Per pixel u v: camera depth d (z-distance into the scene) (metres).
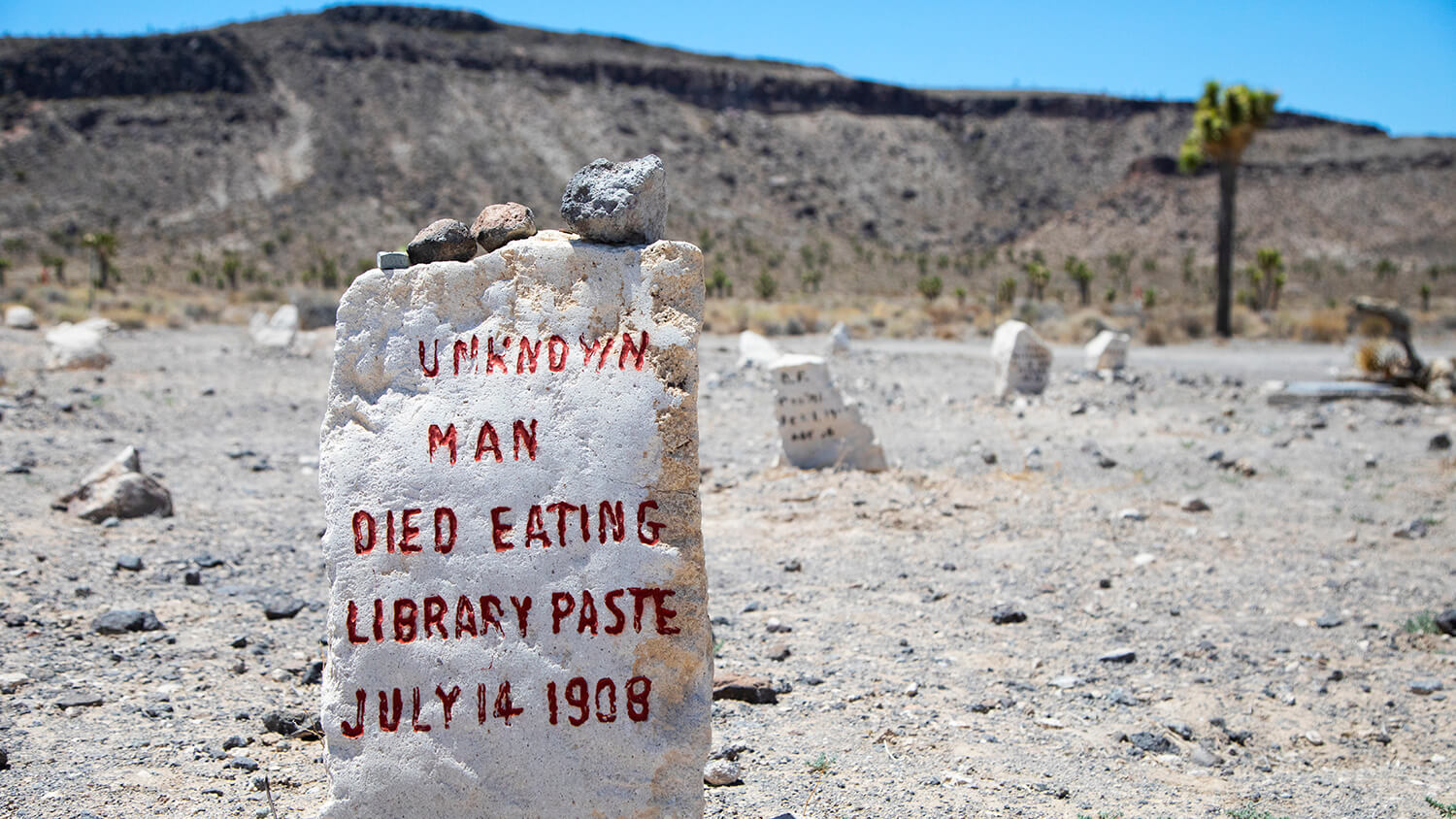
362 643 4.07
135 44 167.50
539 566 4.05
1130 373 25.45
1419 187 170.88
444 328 4.21
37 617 7.13
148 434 15.35
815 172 187.50
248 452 14.06
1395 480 13.52
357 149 155.25
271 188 147.50
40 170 145.50
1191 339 43.84
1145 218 169.50
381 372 4.21
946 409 19.67
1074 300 100.06
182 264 121.69
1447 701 6.75
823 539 10.38
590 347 4.15
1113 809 5.04
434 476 4.11
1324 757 5.95
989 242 177.25
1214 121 42.50
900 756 5.61
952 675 6.90
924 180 193.38
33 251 121.38
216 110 159.50
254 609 7.78
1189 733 6.10
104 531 9.59
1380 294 107.31
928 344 38.91
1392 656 7.51
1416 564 9.79
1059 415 18.69
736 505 11.75
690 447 4.11
